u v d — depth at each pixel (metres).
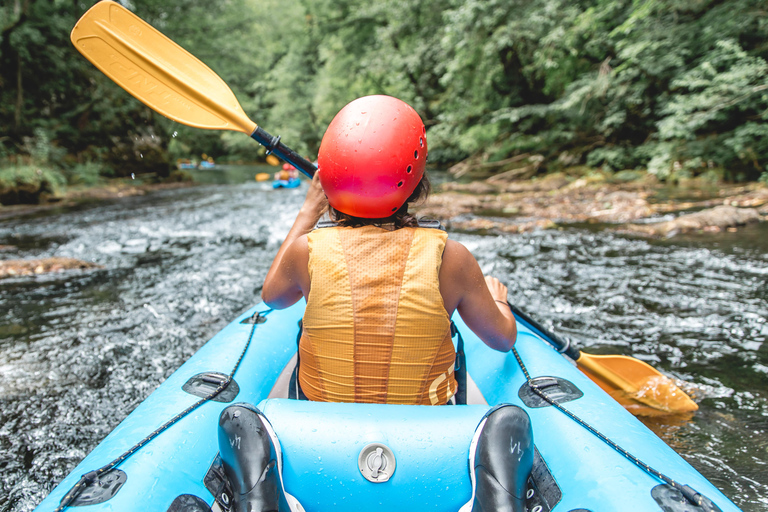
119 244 5.78
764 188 7.71
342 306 1.06
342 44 17.98
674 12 9.72
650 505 0.91
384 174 1.04
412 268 1.06
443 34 13.86
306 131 23.80
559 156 12.48
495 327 1.21
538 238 5.55
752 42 9.36
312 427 1.04
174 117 1.78
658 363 2.57
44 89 13.55
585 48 11.16
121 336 3.04
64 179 11.47
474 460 0.99
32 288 4.00
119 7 1.75
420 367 1.10
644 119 11.29
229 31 18.09
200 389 1.41
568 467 1.10
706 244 4.97
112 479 0.99
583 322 3.12
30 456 1.94
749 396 2.23
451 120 14.52
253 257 5.05
